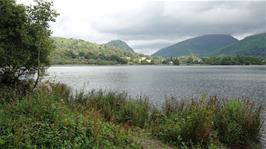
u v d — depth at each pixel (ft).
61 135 25.63
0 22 42.91
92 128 28.91
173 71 345.31
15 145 22.45
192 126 34.32
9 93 38.86
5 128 24.95
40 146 23.71
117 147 27.61
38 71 45.42
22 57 43.57
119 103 47.50
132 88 121.60
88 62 629.10
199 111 36.01
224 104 42.19
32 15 46.03
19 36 43.83
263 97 94.89
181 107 44.04
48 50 47.42
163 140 34.65
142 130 38.01
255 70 374.63
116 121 40.83
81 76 211.00
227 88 129.08
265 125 47.52
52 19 47.39
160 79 190.19
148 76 225.97
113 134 30.42
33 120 27.86
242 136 37.50
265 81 176.35
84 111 38.29
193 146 32.94
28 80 48.14
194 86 137.59
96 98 48.73
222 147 34.58
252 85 146.30
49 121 28.40
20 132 23.94
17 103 32.01
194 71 345.72
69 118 29.53
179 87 131.13
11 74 45.52
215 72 315.58
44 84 51.21
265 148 36.78
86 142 25.75
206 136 33.99
